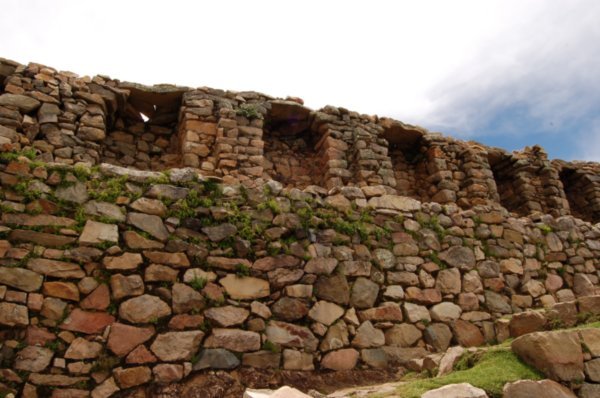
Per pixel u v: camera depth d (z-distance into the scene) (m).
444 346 5.68
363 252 5.86
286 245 5.42
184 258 4.80
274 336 4.82
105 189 4.86
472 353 4.02
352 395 3.97
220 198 5.41
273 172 9.14
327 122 9.18
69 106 7.15
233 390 4.25
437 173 9.78
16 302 4.01
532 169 11.24
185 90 8.36
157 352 4.26
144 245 4.69
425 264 6.21
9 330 3.92
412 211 6.58
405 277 5.96
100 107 7.48
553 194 11.04
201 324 4.56
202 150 7.90
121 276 4.45
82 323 4.15
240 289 4.93
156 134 8.72
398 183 10.19
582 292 7.22
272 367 4.63
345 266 5.63
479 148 10.56
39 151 6.55
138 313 4.36
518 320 5.37
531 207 10.80
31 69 7.24
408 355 5.41
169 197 5.10
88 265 4.39
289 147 9.57
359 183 8.60
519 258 6.97
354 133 9.21
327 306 5.27
